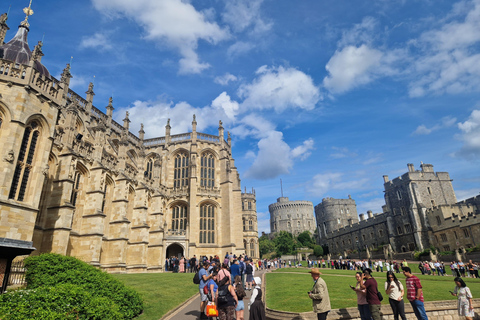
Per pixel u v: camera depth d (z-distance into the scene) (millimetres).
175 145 64875
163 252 49312
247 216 86500
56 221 28078
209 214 59750
